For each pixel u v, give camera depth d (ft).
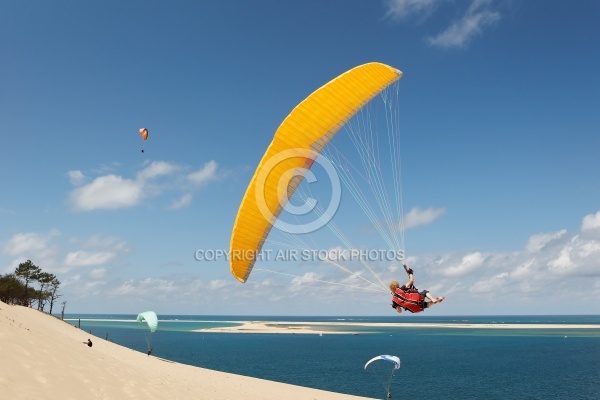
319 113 44.47
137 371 59.52
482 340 367.04
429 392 136.67
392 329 593.83
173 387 56.24
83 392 37.47
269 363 207.92
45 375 37.17
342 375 170.60
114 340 361.10
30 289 251.80
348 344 327.06
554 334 448.65
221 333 485.56
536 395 132.57
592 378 161.99
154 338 391.24
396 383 152.35
